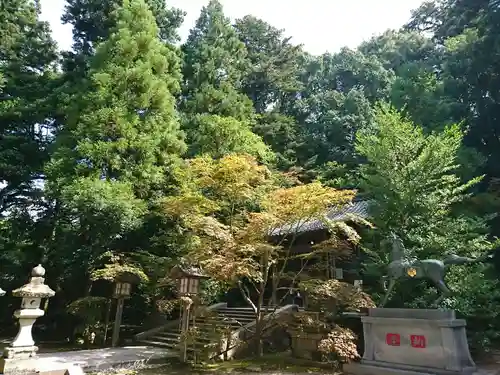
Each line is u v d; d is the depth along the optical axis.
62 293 16.58
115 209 13.07
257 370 9.30
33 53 21.03
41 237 17.64
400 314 8.73
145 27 16.86
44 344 13.95
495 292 10.77
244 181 11.85
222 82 21.80
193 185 14.34
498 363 9.70
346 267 14.55
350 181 20.84
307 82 35.19
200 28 28.41
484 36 18.73
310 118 30.88
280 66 29.38
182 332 10.38
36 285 7.99
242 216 12.75
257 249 9.88
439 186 12.55
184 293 10.41
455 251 10.92
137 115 15.28
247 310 14.91
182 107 22.66
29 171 18.11
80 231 14.66
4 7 20.44
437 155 11.51
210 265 9.34
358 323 10.53
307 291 10.65
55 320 16.47
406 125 12.49
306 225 14.80
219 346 10.45
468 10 22.31
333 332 9.06
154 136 15.48
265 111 26.89
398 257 9.73
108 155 14.15
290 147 24.58
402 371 8.12
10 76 19.25
